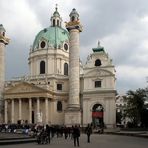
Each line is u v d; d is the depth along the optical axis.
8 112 120.44
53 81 122.31
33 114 119.69
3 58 117.44
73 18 100.25
